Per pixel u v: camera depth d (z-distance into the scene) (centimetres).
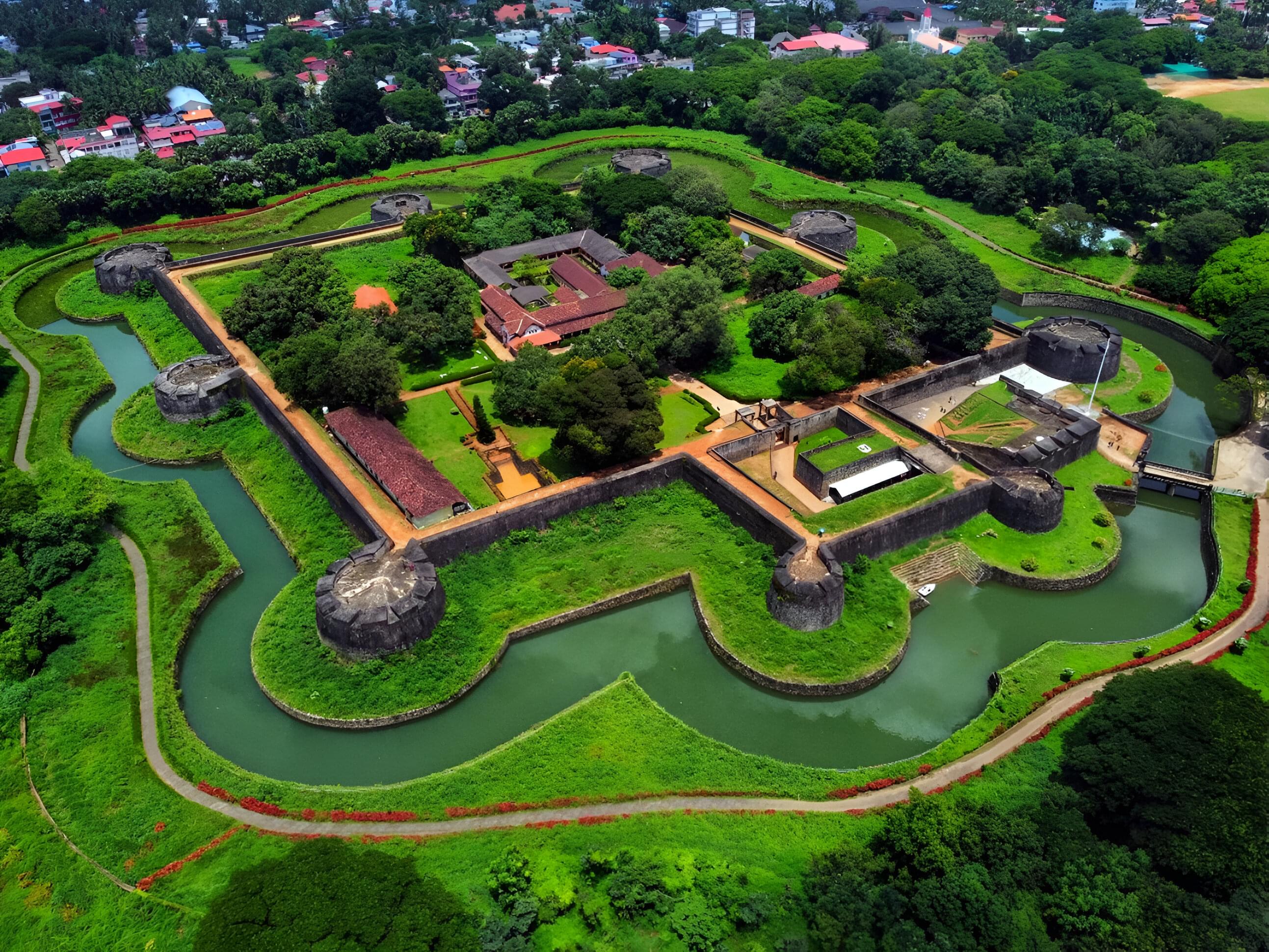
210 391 13038
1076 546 10550
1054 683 8812
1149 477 11638
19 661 8862
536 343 14162
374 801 7719
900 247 18925
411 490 10481
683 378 13750
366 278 16875
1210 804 6669
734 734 8644
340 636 8994
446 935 5909
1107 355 13312
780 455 12038
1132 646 9206
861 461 11219
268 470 12100
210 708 8875
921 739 8588
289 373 12194
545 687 9112
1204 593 10206
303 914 5838
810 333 12656
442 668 9006
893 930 6238
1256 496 11138
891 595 9838
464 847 7250
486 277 16362
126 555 10656
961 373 13362
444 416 12694
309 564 10350
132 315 16488
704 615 9719
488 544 10375
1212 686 7544
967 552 10538
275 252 16462
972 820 6975
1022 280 17175
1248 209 16400
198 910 6725
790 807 7675
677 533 10781
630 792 7769
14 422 13225
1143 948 5978
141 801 7700
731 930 6569
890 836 6912
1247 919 6053
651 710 8631
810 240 18000
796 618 9369
